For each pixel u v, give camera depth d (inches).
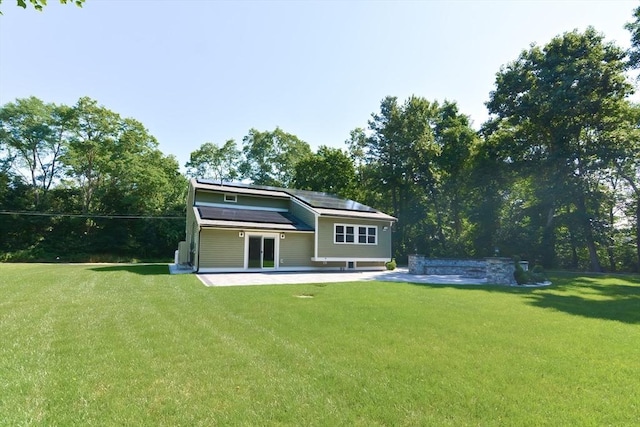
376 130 1189.7
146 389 136.1
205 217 654.5
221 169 1701.5
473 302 351.9
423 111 1123.9
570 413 120.0
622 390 139.8
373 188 1227.2
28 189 1263.5
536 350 192.1
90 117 1285.7
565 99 785.6
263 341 202.8
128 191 1302.9
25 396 128.2
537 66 872.3
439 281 566.6
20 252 1139.3
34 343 192.4
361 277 617.3
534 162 874.1
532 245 888.9
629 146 756.6
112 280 490.6
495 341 208.8
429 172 1114.1
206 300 338.6
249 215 730.8
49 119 1263.5
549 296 407.8
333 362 169.8
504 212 992.2
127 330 223.1
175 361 168.2
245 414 117.4
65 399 126.4
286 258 724.7
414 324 250.5
